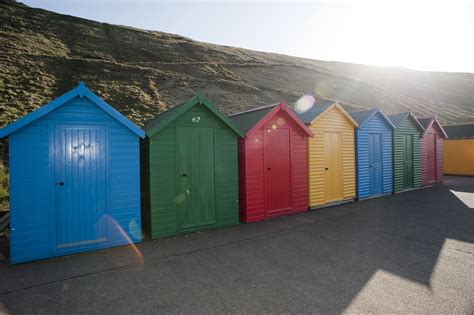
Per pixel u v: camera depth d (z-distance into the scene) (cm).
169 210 729
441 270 511
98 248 639
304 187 980
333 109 1070
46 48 3603
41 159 586
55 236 598
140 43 5094
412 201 1114
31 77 2627
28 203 575
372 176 1206
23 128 571
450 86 7988
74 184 619
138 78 3344
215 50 5888
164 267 546
